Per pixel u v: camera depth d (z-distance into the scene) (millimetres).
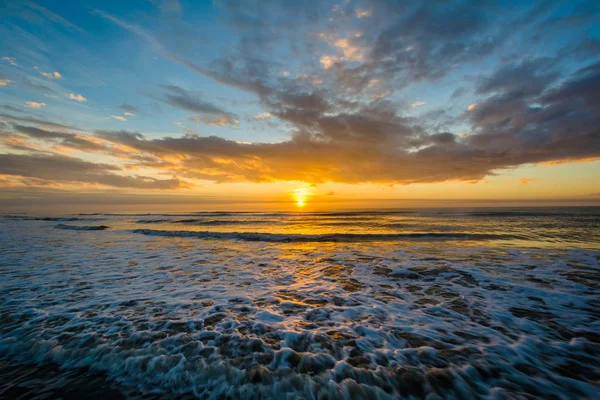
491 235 14445
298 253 10125
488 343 3320
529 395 2441
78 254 9719
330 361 2949
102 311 4402
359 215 33156
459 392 2479
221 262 8531
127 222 25469
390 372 2748
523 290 5449
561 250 9961
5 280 6277
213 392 2584
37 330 3691
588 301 4789
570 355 3037
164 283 6172
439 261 8328
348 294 5414
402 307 4656
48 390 2617
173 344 3338
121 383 2719
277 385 2617
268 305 4781
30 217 33719
